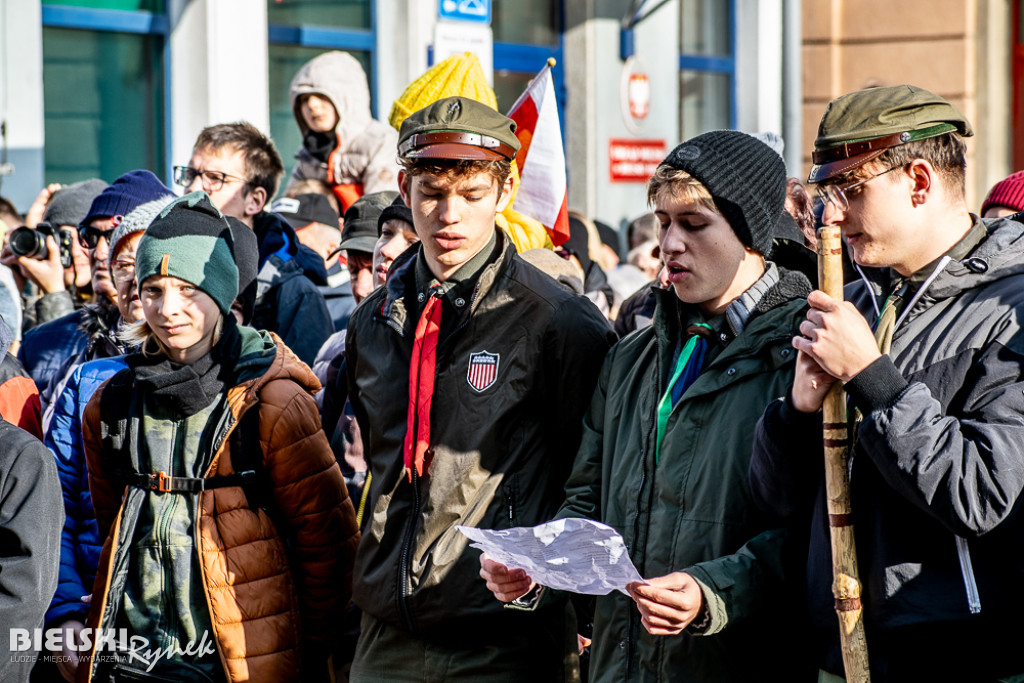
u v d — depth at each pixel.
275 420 6.36
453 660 5.83
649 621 4.72
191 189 9.30
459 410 5.88
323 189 13.32
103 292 8.30
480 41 12.45
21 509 5.46
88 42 14.73
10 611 5.32
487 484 5.81
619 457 5.43
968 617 4.38
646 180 19.97
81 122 14.74
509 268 6.00
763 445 4.75
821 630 4.77
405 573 5.83
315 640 6.55
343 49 16.81
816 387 4.54
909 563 4.48
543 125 7.88
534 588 5.37
